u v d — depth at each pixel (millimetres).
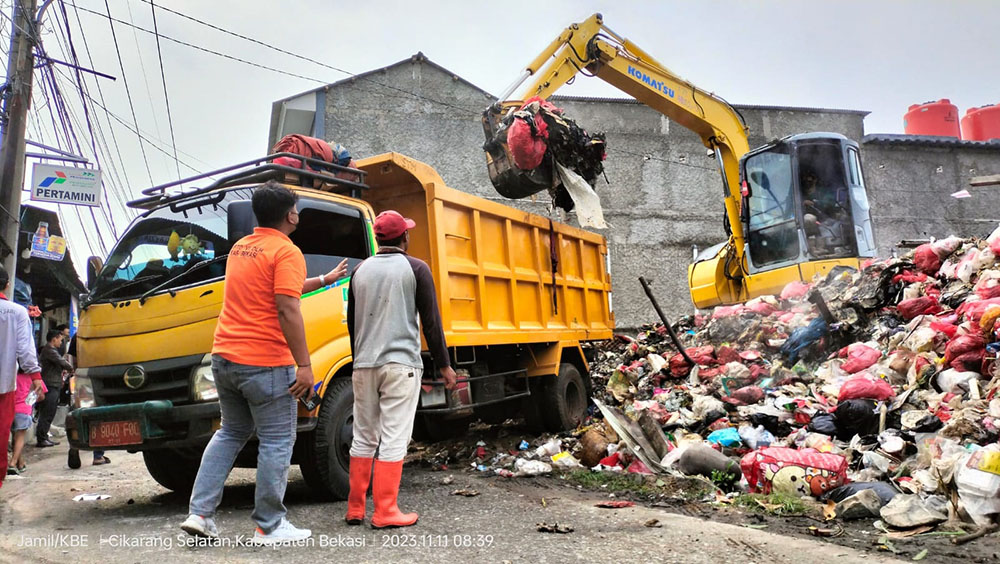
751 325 8477
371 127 21875
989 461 3727
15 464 6738
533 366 7465
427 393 5797
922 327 6758
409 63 22500
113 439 4430
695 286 12234
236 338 3441
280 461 3496
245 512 4500
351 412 4891
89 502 5086
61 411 13250
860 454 4957
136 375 4504
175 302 4523
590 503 4652
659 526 3926
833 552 3385
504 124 7633
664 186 25109
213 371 3521
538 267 7578
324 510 4406
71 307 18219
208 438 4273
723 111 12062
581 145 7723
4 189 10148
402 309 3990
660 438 5590
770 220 11148
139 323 4625
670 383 8117
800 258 10688
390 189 6465
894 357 6434
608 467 5648
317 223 5105
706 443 5695
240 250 3562
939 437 4617
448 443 7656
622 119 25109
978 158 27516
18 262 14828
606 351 10445
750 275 11195
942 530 3703
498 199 22578
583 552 3393
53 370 9648
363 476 3977
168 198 5418
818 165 10953
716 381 7141
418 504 4598
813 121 26469
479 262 6500
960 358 5668
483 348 6664
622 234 24547
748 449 5574
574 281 8281
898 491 4273
